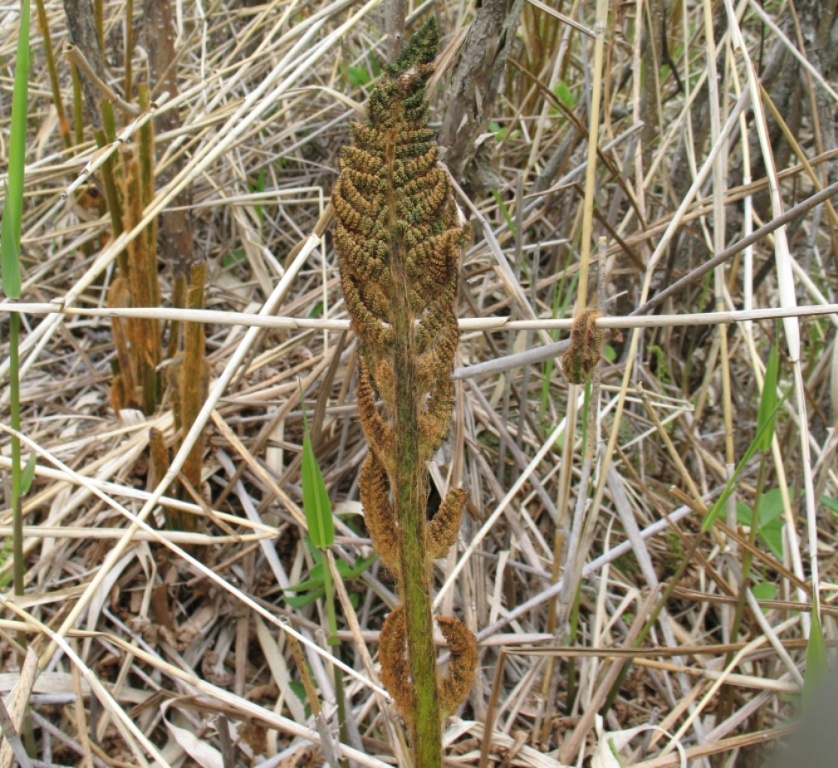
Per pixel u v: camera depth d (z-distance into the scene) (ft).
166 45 2.31
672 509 2.10
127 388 2.09
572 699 1.67
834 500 1.72
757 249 2.64
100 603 1.72
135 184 1.83
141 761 1.43
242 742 1.59
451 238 0.97
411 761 1.35
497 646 1.75
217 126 2.64
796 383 1.51
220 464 1.99
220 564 1.81
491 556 1.83
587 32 1.78
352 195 0.97
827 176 2.05
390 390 1.00
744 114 1.83
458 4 3.08
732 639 1.62
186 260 2.45
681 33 3.05
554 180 2.56
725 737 1.62
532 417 2.19
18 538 1.46
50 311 1.39
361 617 1.82
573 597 1.55
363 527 1.95
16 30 3.08
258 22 2.40
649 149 2.45
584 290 1.40
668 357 2.46
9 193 1.24
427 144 0.97
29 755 1.52
